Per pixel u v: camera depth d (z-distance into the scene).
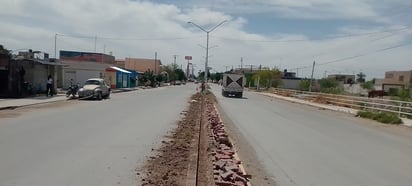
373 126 22.22
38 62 31.50
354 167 10.19
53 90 35.25
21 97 29.80
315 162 10.59
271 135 15.67
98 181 7.57
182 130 15.37
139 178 7.87
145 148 11.14
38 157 9.50
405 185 8.60
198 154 10.70
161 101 34.03
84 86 33.22
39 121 16.66
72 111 21.62
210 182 8.02
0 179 7.53
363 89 88.69
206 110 26.14
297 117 25.39
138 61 118.12
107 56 72.00
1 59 29.28
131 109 24.45
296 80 109.94
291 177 8.84
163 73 120.38
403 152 13.16
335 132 18.06
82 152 10.27
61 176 7.85
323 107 37.03
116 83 59.31
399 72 94.00
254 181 8.41
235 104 36.12
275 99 51.62
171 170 8.62
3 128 14.27
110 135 13.36
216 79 167.88
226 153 10.93
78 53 67.75
